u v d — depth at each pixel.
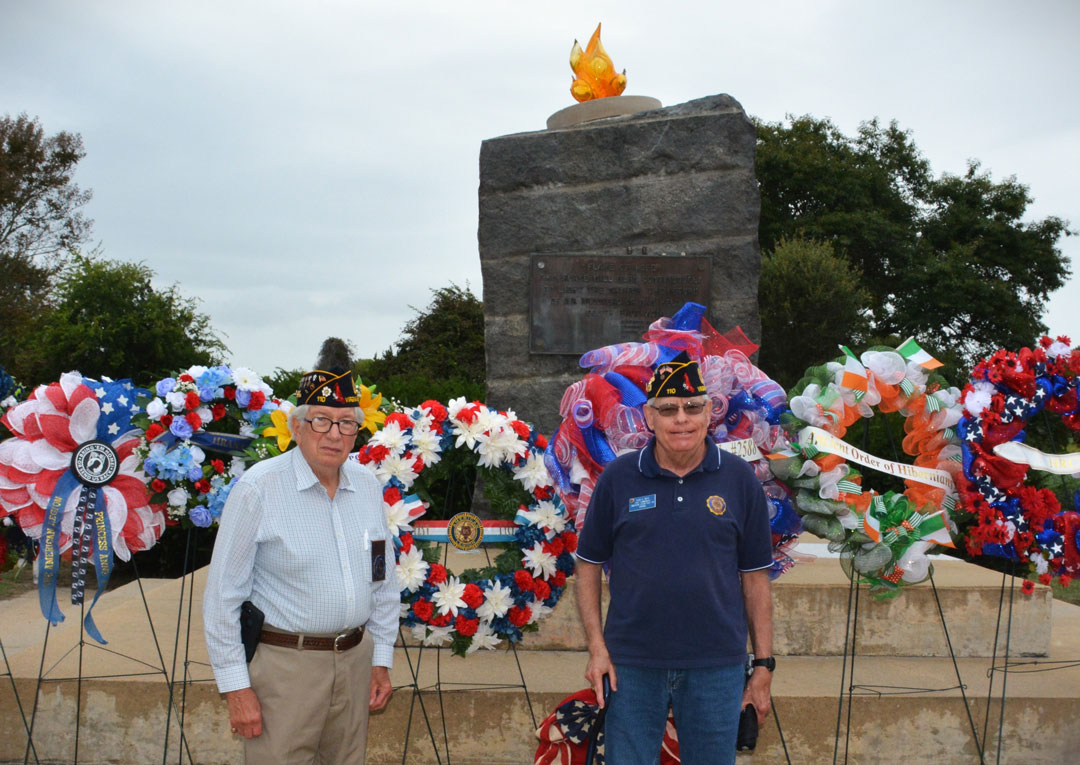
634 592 2.78
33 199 26.56
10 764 4.07
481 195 6.34
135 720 4.06
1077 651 4.93
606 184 6.25
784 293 20.55
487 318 6.32
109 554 3.67
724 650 2.76
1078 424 3.79
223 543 2.64
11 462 3.64
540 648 4.74
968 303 26.05
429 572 3.64
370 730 4.09
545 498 3.79
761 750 4.07
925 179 29.52
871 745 4.07
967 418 3.78
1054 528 3.75
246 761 2.70
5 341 22.19
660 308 6.15
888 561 3.71
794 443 3.71
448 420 3.86
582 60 6.80
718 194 6.18
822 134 28.38
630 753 2.78
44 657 4.03
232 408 3.88
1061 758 4.11
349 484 2.82
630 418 3.69
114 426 3.73
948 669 4.55
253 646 2.66
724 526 2.78
